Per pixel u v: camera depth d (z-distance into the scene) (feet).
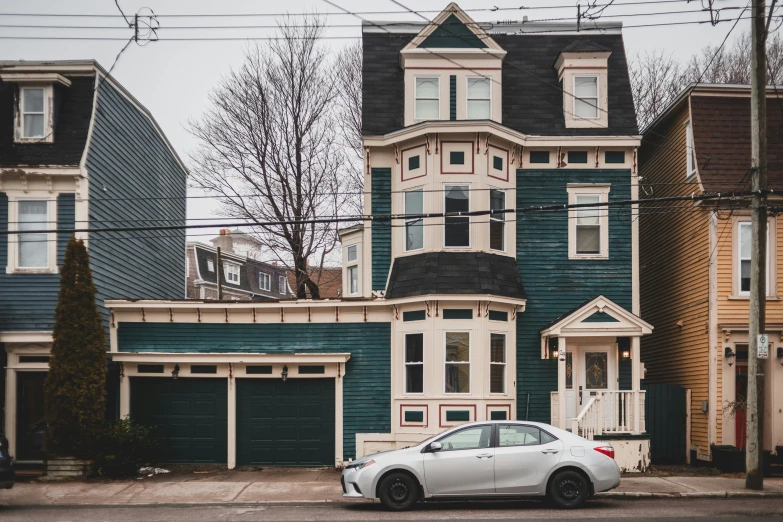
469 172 68.08
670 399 69.56
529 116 72.95
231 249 167.22
